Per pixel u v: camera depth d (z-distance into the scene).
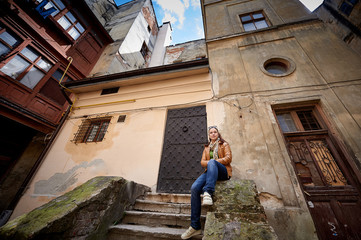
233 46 5.51
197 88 4.89
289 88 4.04
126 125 4.84
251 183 2.09
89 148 4.68
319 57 4.38
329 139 3.35
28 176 4.39
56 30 7.07
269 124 3.66
